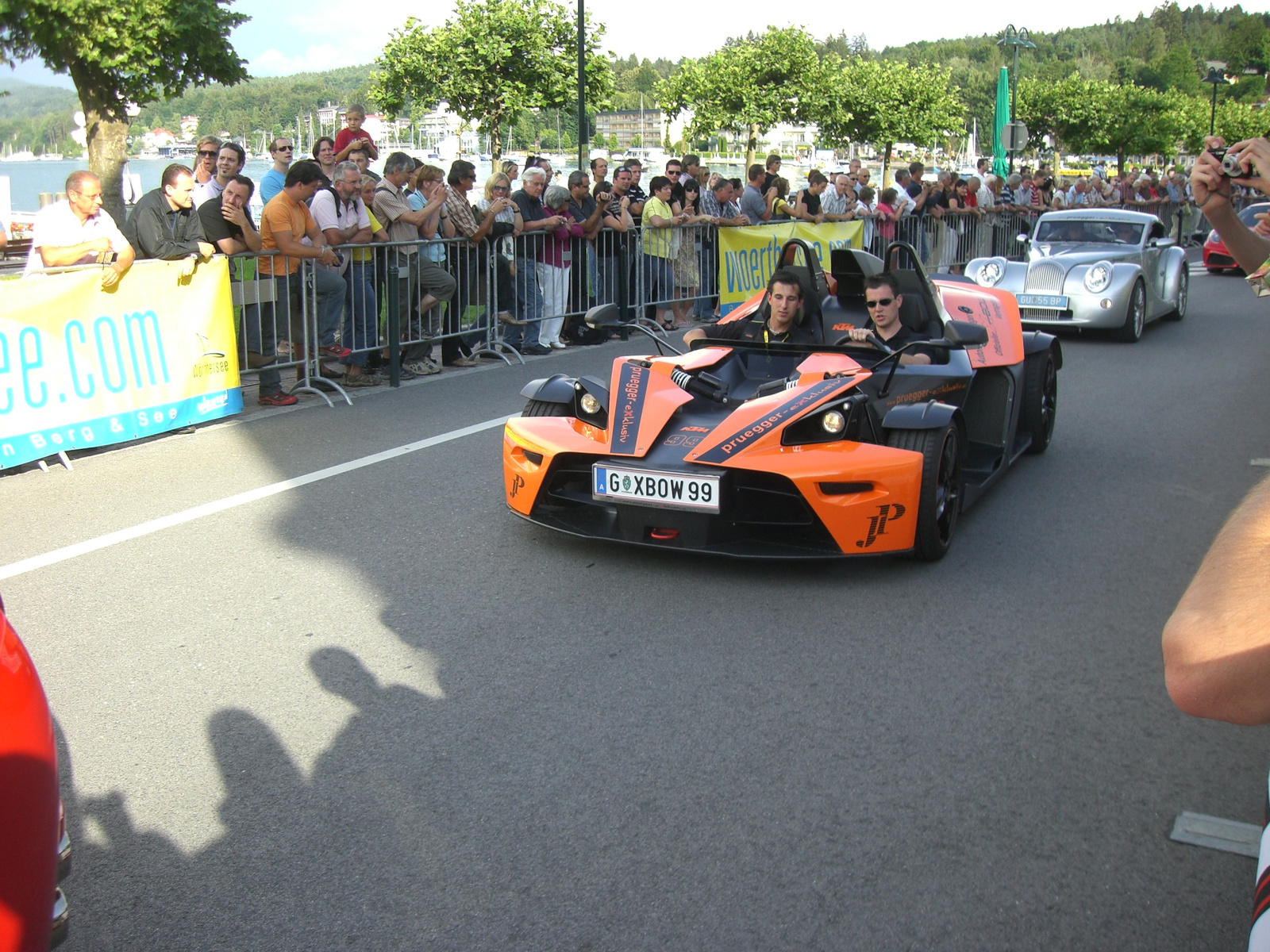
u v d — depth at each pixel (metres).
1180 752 3.11
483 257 9.47
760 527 4.62
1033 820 2.76
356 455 6.40
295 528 5.11
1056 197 22.11
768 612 4.14
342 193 8.03
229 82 15.16
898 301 5.53
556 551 4.80
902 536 4.40
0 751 1.47
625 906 2.43
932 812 2.79
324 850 2.65
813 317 5.89
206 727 3.26
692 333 5.85
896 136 32.62
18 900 1.45
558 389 5.08
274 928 2.37
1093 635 3.96
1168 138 41.25
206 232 7.07
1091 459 6.62
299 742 3.17
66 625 4.00
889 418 4.56
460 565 4.62
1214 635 1.09
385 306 8.60
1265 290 1.79
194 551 4.79
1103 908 2.41
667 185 11.14
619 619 4.06
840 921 2.37
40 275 5.89
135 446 6.61
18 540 4.93
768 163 13.41
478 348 9.55
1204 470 6.36
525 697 3.45
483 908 2.43
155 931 2.36
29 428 5.88
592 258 10.61
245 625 4.00
